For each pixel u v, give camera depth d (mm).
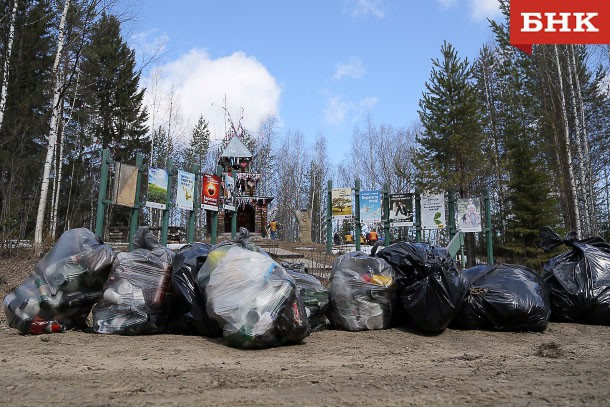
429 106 24516
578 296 6781
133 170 10078
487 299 6273
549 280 7223
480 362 4199
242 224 25484
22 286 5496
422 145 25203
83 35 15664
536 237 20016
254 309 4727
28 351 4398
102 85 28344
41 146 23531
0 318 6461
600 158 25500
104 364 3887
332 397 2832
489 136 28312
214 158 50250
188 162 44344
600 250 7391
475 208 14719
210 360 4160
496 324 6230
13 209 13008
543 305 6266
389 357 4539
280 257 14727
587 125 25469
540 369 3734
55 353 4328
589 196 22969
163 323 5602
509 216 23422
